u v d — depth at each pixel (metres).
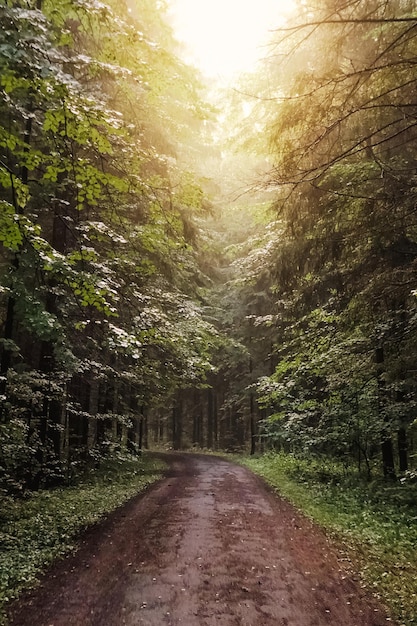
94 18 6.64
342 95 6.32
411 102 6.31
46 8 6.67
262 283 24.83
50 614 5.07
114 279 11.11
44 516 9.29
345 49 7.22
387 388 10.66
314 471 16.06
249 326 28.27
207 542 7.90
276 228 13.38
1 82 5.55
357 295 8.95
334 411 13.62
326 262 9.34
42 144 10.05
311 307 11.23
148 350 17.12
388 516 9.27
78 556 7.08
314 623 4.84
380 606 5.23
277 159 7.46
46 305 11.15
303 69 7.09
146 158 8.90
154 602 5.39
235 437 38.62
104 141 6.72
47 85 5.80
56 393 12.00
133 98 10.39
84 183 7.38
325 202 7.89
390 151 7.40
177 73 7.54
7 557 6.72
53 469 12.82
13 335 13.82
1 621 4.90
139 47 6.83
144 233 10.73
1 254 10.11
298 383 15.30
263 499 12.30
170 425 51.06
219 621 4.89
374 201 7.42
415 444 14.04
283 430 17.56
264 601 5.41
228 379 35.47
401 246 8.52
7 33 5.35
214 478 17.22
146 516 9.98
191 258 17.86
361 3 6.11
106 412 18.30
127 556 7.10
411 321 8.91
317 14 6.00
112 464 17.11
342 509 10.55
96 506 10.72
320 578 6.14
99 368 13.42
